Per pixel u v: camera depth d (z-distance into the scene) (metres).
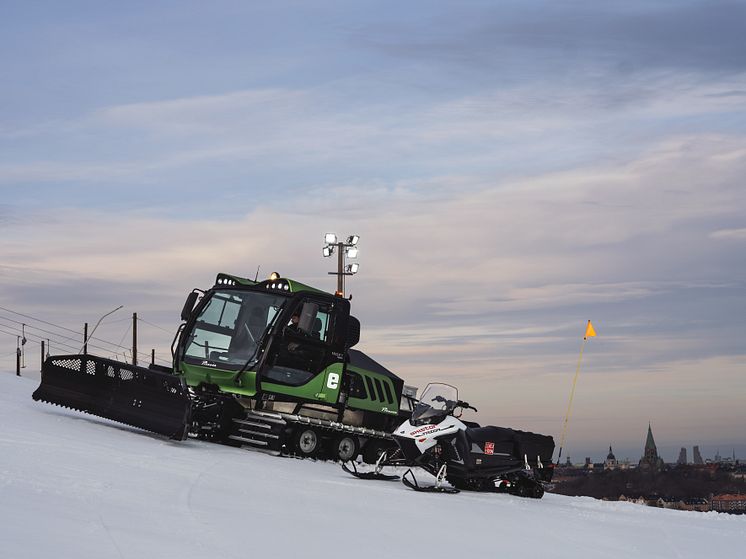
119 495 9.84
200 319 18.39
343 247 35.94
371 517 11.16
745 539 12.81
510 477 15.80
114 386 16.69
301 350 18.17
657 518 14.47
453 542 10.16
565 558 10.04
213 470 13.24
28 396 20.66
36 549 6.87
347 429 18.55
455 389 15.70
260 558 7.84
